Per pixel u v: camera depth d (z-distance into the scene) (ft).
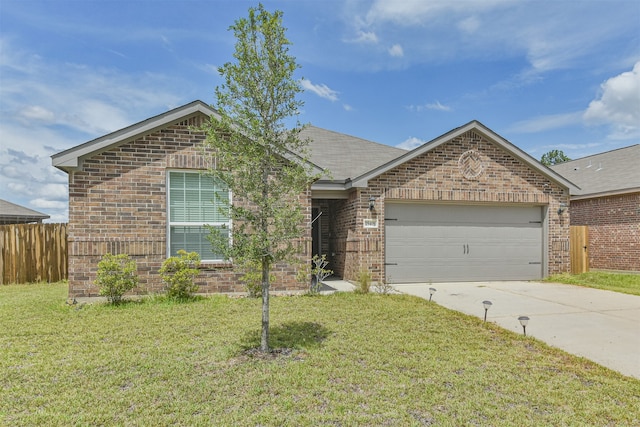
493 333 21.30
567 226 42.60
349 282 39.01
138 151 29.01
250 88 17.34
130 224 28.71
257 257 17.13
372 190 37.78
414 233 39.45
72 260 27.61
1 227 41.37
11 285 40.19
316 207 47.21
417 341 19.42
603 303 29.37
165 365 15.83
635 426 11.71
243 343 18.63
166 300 27.45
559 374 15.78
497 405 12.82
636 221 49.70
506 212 41.81
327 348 18.01
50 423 11.30
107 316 23.40
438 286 37.45
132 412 12.01
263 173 17.80
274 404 12.62
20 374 14.92
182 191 30.17
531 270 42.11
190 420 11.55
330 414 11.92
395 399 13.05
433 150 39.17
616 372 16.10
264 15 17.35
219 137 18.33
